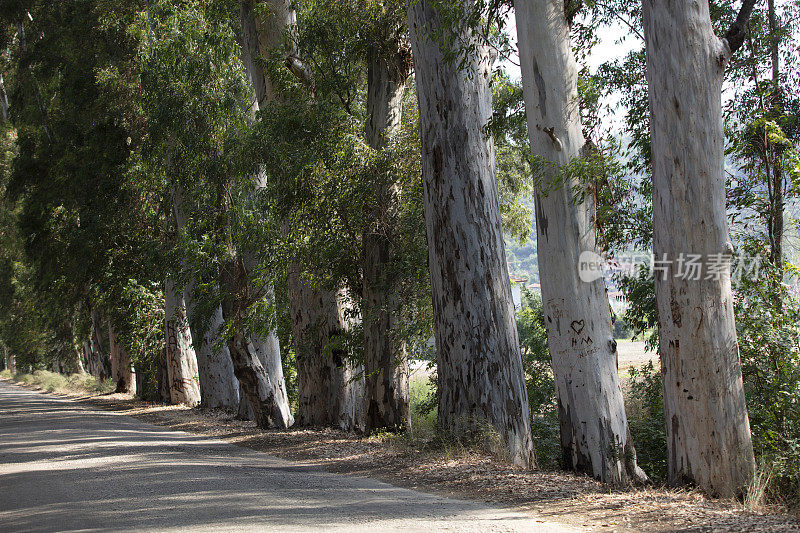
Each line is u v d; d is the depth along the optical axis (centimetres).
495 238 1351
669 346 954
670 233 934
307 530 702
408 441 1476
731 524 723
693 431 936
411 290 1670
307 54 1772
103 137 2895
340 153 1595
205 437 1952
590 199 1118
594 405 1098
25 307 5369
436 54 1342
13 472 1173
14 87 4022
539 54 1105
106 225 2992
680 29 913
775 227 1259
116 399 3653
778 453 1017
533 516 796
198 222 2062
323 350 1916
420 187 1627
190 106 1995
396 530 704
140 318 3127
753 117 1241
